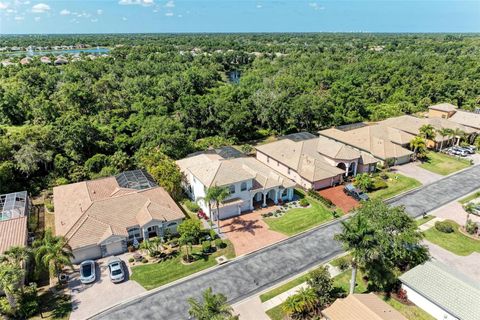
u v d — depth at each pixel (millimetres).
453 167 62625
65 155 60094
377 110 94625
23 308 29438
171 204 43438
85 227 37688
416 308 30141
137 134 67812
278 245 39969
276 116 80562
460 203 49281
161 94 97000
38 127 61344
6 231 37344
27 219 42062
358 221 28828
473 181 56656
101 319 29375
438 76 114062
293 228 43406
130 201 42188
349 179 57406
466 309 27297
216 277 34656
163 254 38156
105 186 46938
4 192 50719
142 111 82875
